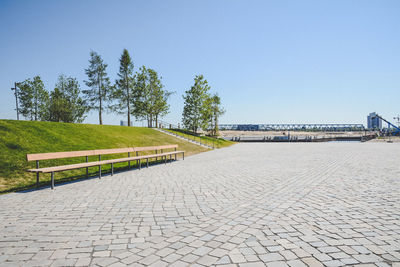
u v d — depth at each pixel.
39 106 36.38
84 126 19.62
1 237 3.73
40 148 12.09
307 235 3.65
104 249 3.32
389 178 8.57
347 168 11.27
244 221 4.31
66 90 36.12
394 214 4.61
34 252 3.24
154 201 5.79
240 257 3.01
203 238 3.62
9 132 12.45
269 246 3.30
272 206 5.23
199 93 39.62
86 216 4.71
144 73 38.56
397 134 72.56
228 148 31.34
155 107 39.47
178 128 41.22
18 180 8.41
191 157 18.36
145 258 3.04
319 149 27.28
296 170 10.88
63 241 3.58
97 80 37.25
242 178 8.91
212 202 5.67
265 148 30.86
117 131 22.77
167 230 3.98
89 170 10.78
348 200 5.66
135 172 10.64
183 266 2.83
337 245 3.30
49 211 5.04
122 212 4.95
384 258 2.94
